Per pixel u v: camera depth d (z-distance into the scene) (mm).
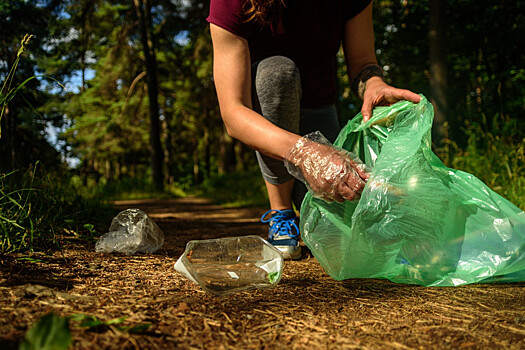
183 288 1290
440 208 1369
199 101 21250
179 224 3748
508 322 1038
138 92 18906
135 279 1378
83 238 2092
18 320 910
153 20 14398
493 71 7805
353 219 1283
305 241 1483
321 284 1419
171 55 18688
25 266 1418
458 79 8516
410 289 1357
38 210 1949
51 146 3537
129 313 1012
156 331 914
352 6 1953
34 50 4250
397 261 1455
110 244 1851
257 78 1804
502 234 1370
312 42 1916
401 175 1339
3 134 2965
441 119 6141
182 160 34906
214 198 9633
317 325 1015
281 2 1764
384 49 9500
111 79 16438
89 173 4492
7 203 1751
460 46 8367
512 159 3271
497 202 1405
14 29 4195
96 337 843
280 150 1395
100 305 1060
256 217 4730
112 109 19078
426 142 1479
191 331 936
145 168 31156
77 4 11969
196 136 26484
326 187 1311
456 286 1382
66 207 2664
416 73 9570
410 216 1338
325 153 1328
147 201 9336
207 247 1526
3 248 1568
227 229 3266
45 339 697
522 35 7531
